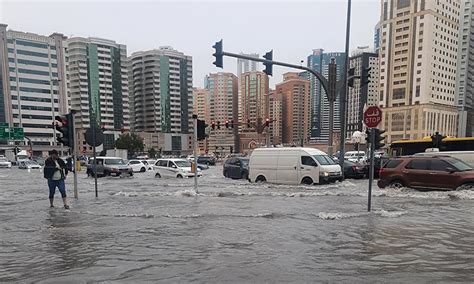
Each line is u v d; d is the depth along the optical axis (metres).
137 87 107.44
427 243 6.26
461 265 5.09
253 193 14.08
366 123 9.32
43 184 20.47
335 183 17.34
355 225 7.76
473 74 113.19
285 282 4.48
